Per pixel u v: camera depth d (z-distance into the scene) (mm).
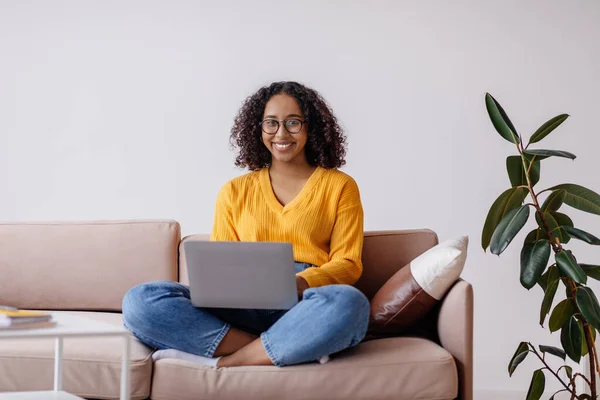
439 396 2035
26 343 2211
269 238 2494
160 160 3572
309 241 2461
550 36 3438
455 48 3473
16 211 3605
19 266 2840
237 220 2549
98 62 3596
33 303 2830
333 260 2418
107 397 2119
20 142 3607
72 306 2816
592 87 3412
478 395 3357
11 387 2170
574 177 3404
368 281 2613
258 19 3553
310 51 3529
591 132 3404
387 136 3490
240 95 3549
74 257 2818
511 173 2590
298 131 2533
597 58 3414
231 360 2109
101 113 3590
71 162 3596
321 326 2039
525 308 3418
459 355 2129
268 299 2082
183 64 3572
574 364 3338
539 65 3436
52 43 3613
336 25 3521
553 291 2541
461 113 3463
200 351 2131
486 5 3463
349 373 2045
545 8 3441
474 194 3453
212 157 3553
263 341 2096
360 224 2494
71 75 3602
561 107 3420
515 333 3418
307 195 2508
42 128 3602
